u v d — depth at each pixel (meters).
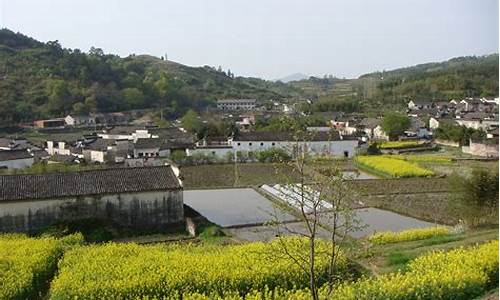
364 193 57.91
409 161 83.56
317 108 169.00
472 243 30.36
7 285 24.70
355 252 19.12
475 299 21.14
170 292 23.98
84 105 156.88
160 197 44.12
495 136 100.31
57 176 43.97
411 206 51.97
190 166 82.06
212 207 53.16
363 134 122.25
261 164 83.19
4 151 84.31
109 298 23.44
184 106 192.50
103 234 40.94
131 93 175.75
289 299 21.23
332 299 20.58
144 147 91.12
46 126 139.75
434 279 21.70
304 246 21.12
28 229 40.78
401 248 31.28
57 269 30.58
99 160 92.06
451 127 114.00
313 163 15.84
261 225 44.31
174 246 34.38
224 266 25.84
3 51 183.12
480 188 39.97
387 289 21.12
